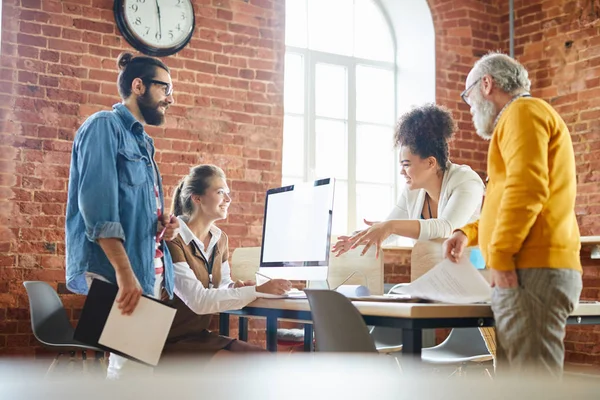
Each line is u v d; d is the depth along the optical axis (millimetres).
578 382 336
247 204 4891
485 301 1979
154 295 2496
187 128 4727
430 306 1825
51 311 3471
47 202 4270
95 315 2025
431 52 5840
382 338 3529
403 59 6055
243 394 314
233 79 4918
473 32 5938
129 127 2328
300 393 317
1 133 4184
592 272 5203
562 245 1875
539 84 5770
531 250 1862
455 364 2902
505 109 2004
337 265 3258
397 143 2871
